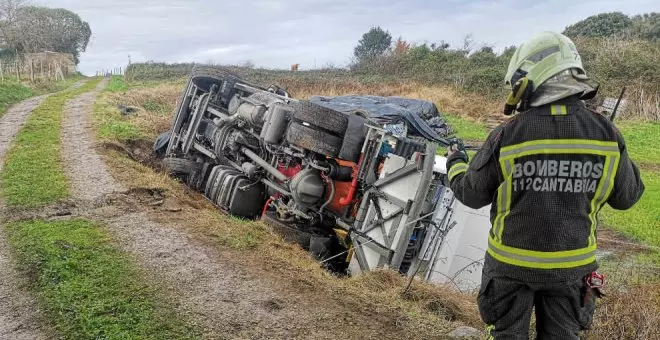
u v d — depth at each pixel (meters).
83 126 13.90
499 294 2.66
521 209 2.49
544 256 2.46
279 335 4.20
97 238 5.97
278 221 7.88
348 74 37.66
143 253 5.68
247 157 9.69
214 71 11.70
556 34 2.59
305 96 28.16
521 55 2.64
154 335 4.04
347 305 4.80
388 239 6.58
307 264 6.14
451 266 6.89
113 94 22.69
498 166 2.54
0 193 7.55
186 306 4.56
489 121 23.94
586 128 2.44
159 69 45.72
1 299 4.51
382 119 9.09
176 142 12.20
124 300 4.54
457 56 36.56
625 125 22.56
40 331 4.04
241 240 6.40
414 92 29.25
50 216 6.78
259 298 4.83
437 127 13.71
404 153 6.94
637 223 10.20
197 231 6.59
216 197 9.37
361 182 7.20
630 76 27.17
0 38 47.25
